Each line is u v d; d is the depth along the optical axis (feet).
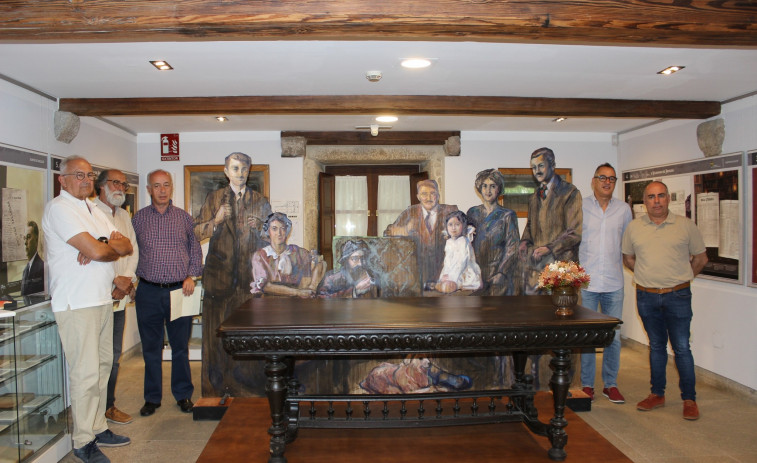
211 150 18.47
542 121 17.07
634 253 12.71
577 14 7.25
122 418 11.71
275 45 9.38
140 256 12.10
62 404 10.27
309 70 11.05
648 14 7.36
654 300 12.03
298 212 18.60
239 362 12.30
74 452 9.88
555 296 9.20
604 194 13.01
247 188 12.46
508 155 19.08
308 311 9.55
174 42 9.14
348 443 9.95
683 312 11.77
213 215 12.42
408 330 8.31
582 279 8.98
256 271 12.41
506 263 12.69
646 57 10.34
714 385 14.05
